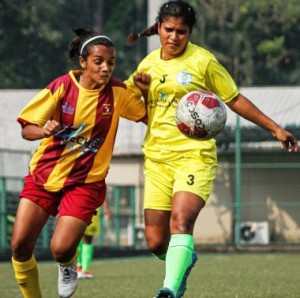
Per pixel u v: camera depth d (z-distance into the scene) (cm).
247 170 7438
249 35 10894
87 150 1980
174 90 2034
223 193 7488
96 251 6066
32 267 2030
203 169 2017
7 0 10575
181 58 2048
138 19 11725
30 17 10719
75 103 1966
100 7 11462
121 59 11325
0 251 5588
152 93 2056
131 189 6900
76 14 11394
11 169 6425
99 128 1981
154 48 5638
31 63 10700
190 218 1948
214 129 1994
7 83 10444
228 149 7388
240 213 6969
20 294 2961
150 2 5853
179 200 1972
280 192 7438
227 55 10881
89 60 1944
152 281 3619
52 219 6197
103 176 2005
